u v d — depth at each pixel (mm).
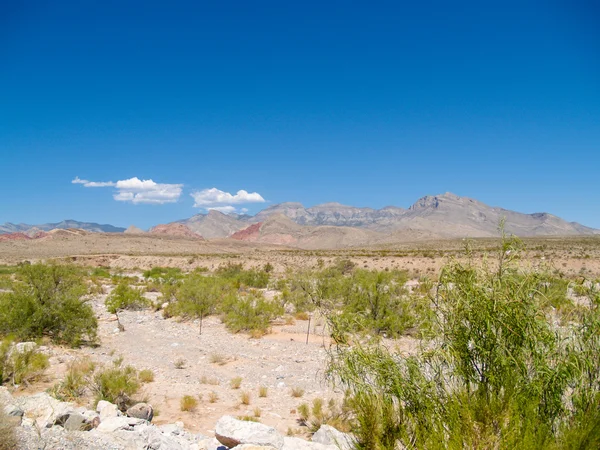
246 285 41969
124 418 7738
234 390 12438
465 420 4027
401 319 16531
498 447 3879
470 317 4672
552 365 4473
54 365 13180
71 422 7141
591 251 68812
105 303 28312
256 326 21359
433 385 4629
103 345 17719
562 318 4828
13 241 115250
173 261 83125
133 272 68125
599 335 4523
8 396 7785
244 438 6996
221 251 137000
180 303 25875
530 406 4078
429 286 5195
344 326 5699
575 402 4293
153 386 12375
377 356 5012
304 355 16875
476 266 4926
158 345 18344
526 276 4680
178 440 7680
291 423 9648
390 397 4773
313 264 71438
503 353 4461
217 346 18375
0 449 5441
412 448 4254
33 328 16734
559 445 3822
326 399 11477
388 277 21859
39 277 18125
